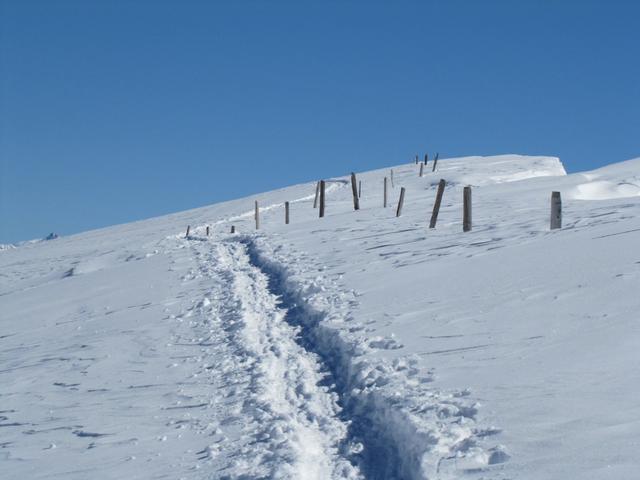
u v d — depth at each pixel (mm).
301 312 15828
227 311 17062
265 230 32938
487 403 8180
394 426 8391
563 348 9711
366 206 44094
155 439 9180
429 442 7418
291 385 11109
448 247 20094
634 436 6695
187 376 12188
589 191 38094
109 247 43375
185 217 57125
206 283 21422
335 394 10430
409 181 57875
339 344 12312
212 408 10281
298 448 8227
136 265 27984
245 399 10492
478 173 57625
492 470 6551
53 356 14977
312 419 9508
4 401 11898
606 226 18672
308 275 19266
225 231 38219
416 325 12391
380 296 15273
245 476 7551
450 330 11695
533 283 13609
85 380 12695
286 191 65062
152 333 15922
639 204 23469
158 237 42062
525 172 57812
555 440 6922
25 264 44969
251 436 8938
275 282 20172
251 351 13141
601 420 7199
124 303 20328
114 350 14711
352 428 8977
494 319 11836
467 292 14078
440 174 59000
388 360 10719
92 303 21250
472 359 10031
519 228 21594
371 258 20422
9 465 8703
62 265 39406
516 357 9742
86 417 10438
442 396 8688
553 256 15688
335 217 34031
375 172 70312
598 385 8156
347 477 7582
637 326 9992
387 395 9125
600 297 11766
